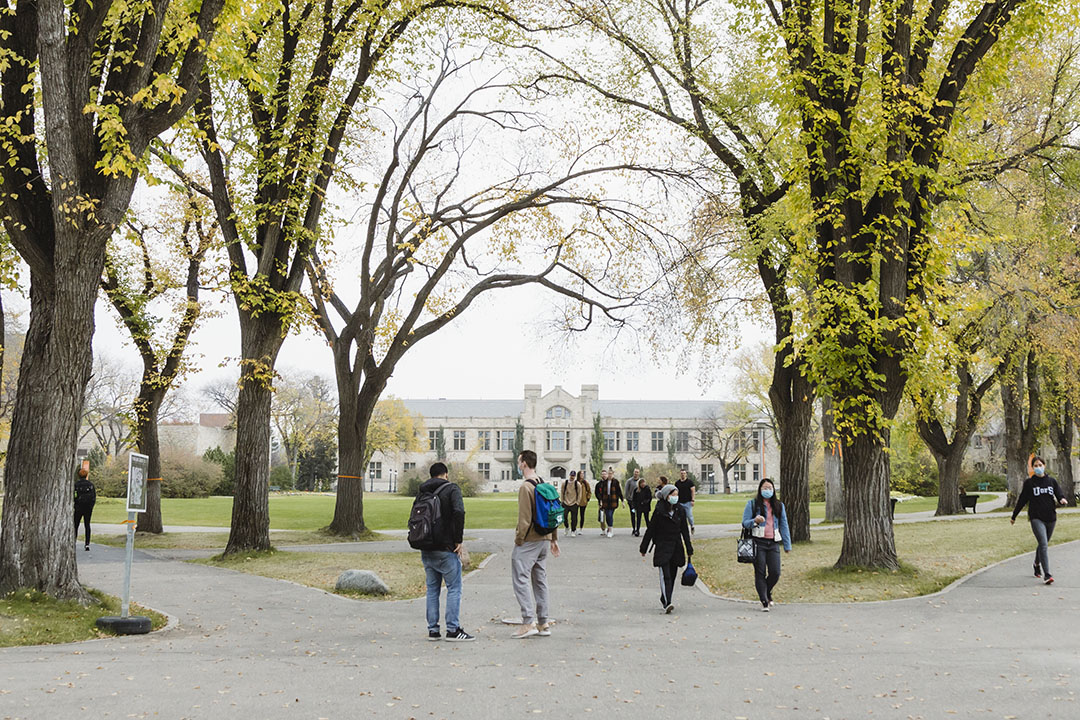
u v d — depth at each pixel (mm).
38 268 12305
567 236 26578
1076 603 12766
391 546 23391
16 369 49156
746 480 104625
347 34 20188
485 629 11086
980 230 22906
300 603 13414
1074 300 29797
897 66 15578
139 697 6996
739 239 22656
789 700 7023
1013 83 23984
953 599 13391
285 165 20000
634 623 11547
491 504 53281
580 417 106688
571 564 19297
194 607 12859
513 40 23125
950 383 15914
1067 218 27344
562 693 7254
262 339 20469
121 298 26312
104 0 11852
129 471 11266
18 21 12500
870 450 15859
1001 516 30312
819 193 16406
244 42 18469
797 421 23141
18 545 11789
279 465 90438
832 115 15508
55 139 11578
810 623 11461
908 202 15727
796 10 16484
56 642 10070
